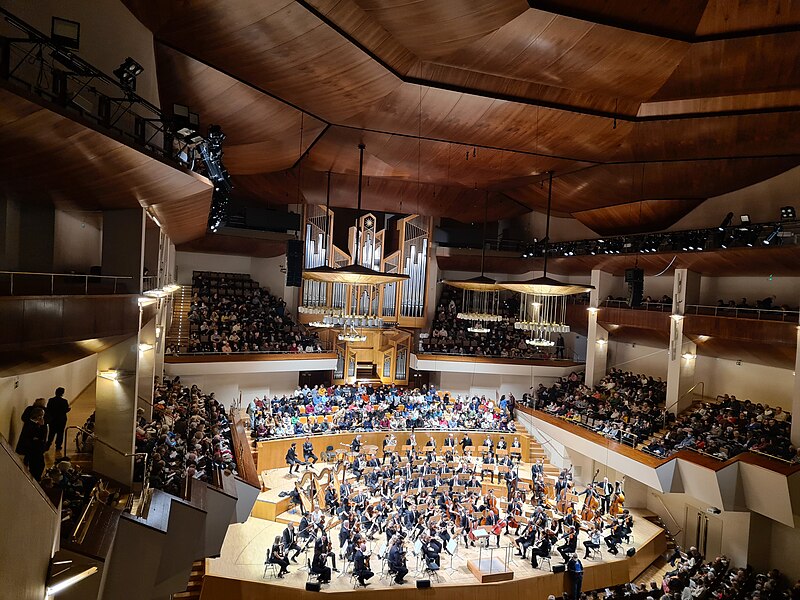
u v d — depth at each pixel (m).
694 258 19.25
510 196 24.80
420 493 17.12
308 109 14.45
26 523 4.71
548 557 15.16
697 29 12.23
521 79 13.77
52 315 6.53
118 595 7.43
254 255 25.62
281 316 24.81
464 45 12.20
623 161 18.11
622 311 23.05
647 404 21.17
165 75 11.41
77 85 8.74
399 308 26.55
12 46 7.55
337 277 12.95
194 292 24.67
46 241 9.52
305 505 16.94
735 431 16.97
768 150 16.36
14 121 5.45
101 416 9.38
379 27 11.34
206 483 10.44
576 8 11.16
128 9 9.78
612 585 15.82
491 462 20.31
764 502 15.15
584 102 14.91
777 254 16.39
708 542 18.23
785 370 18.73
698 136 15.98
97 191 8.38
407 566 14.51
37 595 5.07
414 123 15.77
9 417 9.24
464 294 28.61
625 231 23.72
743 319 17.58
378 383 26.25
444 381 27.27
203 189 10.53
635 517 19.94
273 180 22.97
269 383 24.11
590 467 22.11
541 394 24.92
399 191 24.38
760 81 13.53
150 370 13.23
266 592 12.87
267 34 10.48
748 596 14.27
